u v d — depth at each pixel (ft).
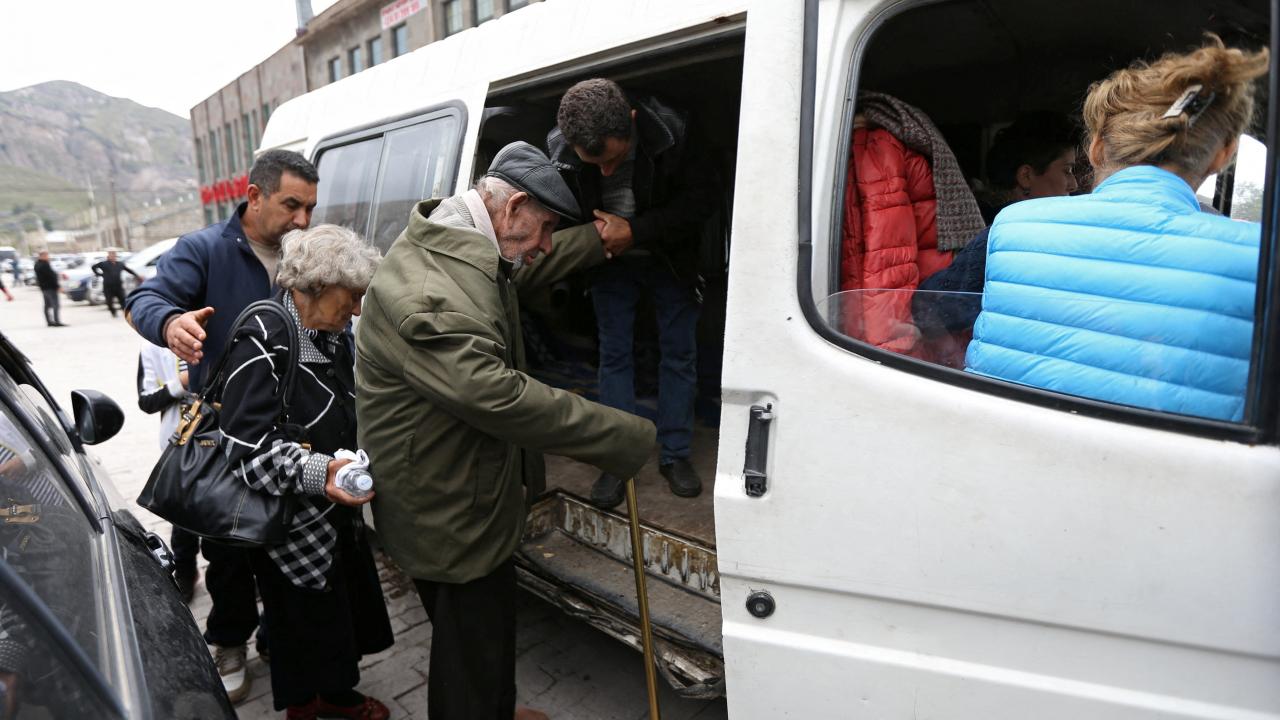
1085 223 4.33
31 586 3.89
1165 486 3.99
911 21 6.79
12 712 3.28
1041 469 4.19
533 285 8.11
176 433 6.84
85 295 75.92
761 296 4.78
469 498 5.95
